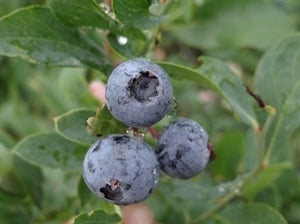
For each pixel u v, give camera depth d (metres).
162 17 0.13
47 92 0.22
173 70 0.13
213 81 0.14
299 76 0.16
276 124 0.16
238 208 0.17
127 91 0.12
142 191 0.12
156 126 0.15
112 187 0.12
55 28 0.14
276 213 0.17
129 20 0.13
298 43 0.17
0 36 0.14
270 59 0.17
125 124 0.12
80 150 0.16
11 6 0.22
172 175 0.13
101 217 0.13
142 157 0.12
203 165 0.13
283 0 0.24
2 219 0.19
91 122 0.12
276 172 0.19
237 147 0.20
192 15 0.23
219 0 0.23
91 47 0.15
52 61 0.14
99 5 0.14
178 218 0.19
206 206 0.18
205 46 0.23
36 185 0.19
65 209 0.19
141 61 0.12
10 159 0.19
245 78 0.25
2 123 0.23
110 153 0.12
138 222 0.19
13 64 0.24
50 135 0.16
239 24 0.23
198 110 0.25
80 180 0.15
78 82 0.19
